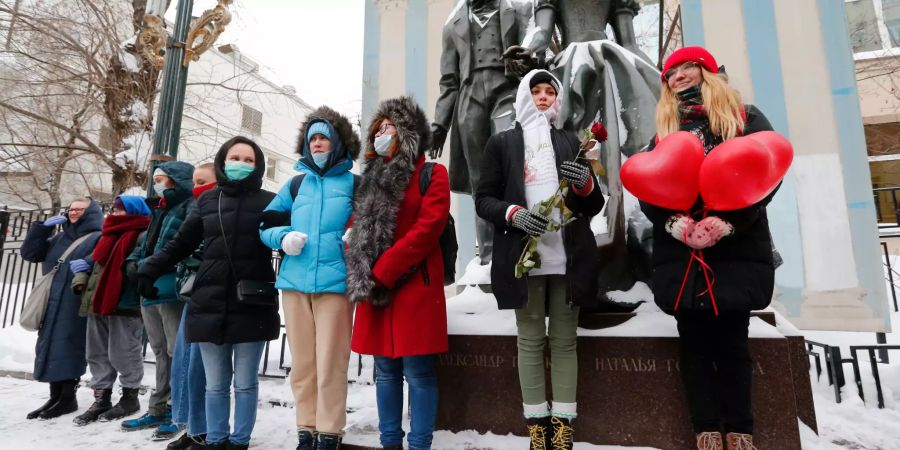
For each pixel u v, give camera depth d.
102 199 11.62
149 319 3.35
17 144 9.09
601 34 3.40
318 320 2.39
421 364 2.26
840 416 3.05
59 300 3.81
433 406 2.28
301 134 2.68
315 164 2.56
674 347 2.28
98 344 3.65
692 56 2.11
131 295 3.40
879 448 2.43
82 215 4.21
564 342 2.14
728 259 1.83
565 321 2.15
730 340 1.93
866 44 9.98
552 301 2.18
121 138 8.55
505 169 2.33
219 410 2.50
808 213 5.90
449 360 2.61
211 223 2.60
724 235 1.76
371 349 2.25
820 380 3.74
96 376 3.61
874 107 9.99
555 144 2.32
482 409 2.52
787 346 2.17
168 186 3.22
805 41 6.21
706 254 1.86
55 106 10.16
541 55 3.01
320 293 2.38
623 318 2.47
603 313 2.54
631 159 1.97
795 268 5.85
